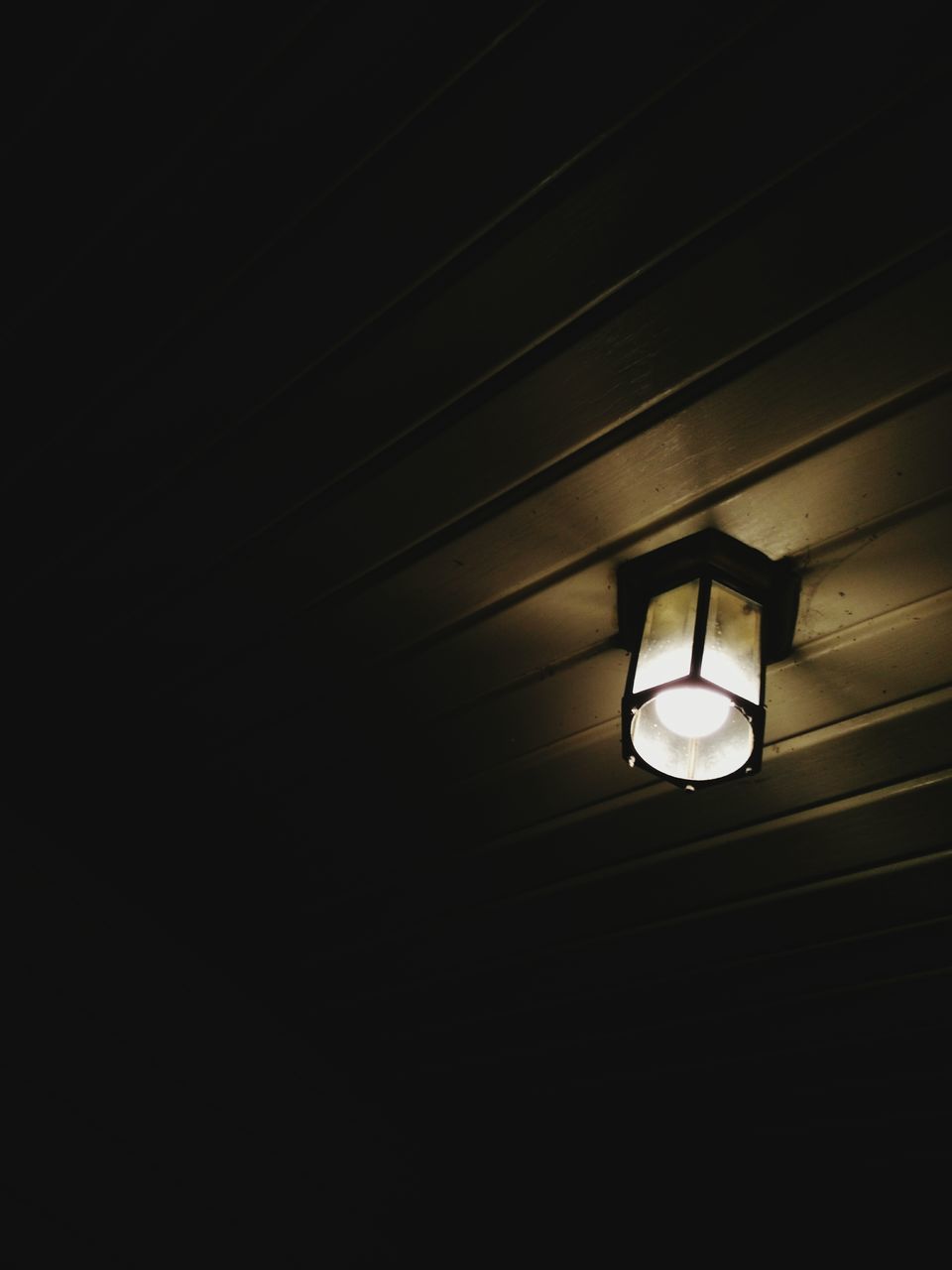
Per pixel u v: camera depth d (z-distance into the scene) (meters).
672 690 1.51
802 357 1.45
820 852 1.94
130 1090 2.54
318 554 1.90
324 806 2.33
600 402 1.57
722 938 2.14
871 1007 2.11
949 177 1.27
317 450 1.76
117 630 2.18
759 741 1.46
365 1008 2.76
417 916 2.44
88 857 2.71
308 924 2.63
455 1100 2.84
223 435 1.79
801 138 1.30
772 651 1.69
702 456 1.58
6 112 1.54
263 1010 2.86
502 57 1.35
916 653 1.67
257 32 1.42
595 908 2.21
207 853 2.60
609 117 1.35
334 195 1.50
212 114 1.49
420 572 1.86
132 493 1.92
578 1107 2.66
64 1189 2.34
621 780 1.99
